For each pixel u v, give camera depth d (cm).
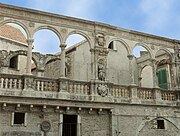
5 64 2686
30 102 1894
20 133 1861
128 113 2250
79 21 2261
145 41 2558
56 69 2928
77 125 2047
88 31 2295
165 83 2936
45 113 1961
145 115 2330
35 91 1947
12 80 1917
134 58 3148
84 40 2900
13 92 1884
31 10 2080
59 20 2188
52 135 1953
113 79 2856
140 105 2323
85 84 2158
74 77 2742
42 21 2119
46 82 2017
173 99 2547
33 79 1970
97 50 2284
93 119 2117
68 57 2898
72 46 2986
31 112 1920
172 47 2719
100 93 2170
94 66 2241
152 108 2386
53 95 1998
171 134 2444
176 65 2697
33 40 2058
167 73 2923
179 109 2536
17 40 3469
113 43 2984
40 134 1917
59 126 1981
